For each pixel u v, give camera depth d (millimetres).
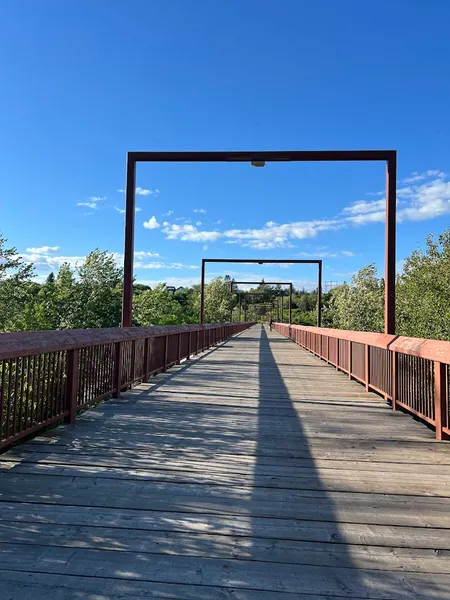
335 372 8891
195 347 12641
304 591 1744
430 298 11234
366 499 2641
